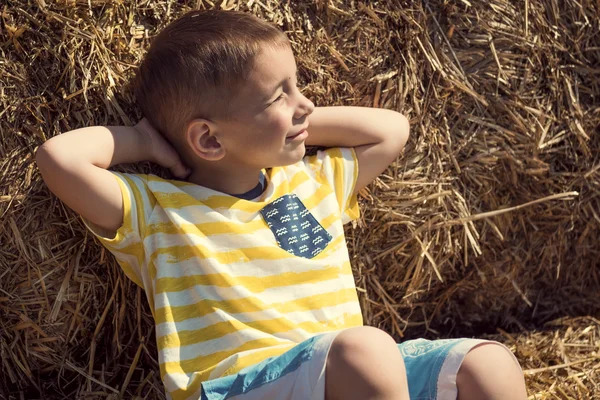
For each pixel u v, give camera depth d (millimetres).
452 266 2119
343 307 1700
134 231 1620
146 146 1702
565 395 1899
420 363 1546
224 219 1659
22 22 1667
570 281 2291
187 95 1642
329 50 1932
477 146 2068
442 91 2025
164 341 1582
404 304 2098
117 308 1763
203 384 1478
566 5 2107
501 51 2059
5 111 1646
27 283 1690
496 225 2135
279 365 1443
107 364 1791
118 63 1756
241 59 1615
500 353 1521
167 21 1807
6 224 1660
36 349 1726
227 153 1684
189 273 1618
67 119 1702
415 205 2021
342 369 1381
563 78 2117
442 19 2018
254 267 1644
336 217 1785
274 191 1749
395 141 1889
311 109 1692
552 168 2146
